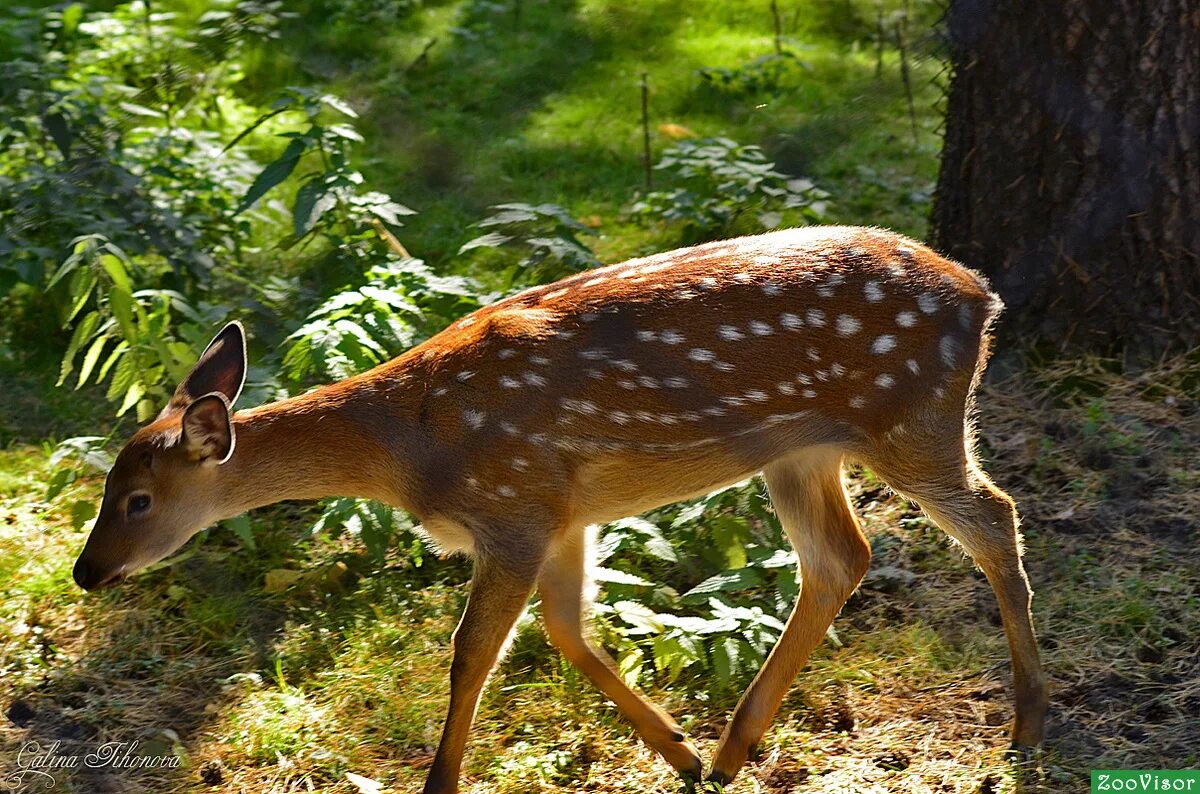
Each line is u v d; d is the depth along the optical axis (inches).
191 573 388.8
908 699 335.9
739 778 315.3
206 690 350.9
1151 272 436.1
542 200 592.4
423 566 394.0
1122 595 352.8
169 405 323.3
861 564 321.7
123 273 414.0
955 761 312.7
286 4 751.1
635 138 641.6
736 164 546.0
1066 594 357.4
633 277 310.3
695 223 541.0
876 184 579.5
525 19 750.5
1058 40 430.3
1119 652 337.7
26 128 544.7
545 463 299.9
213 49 492.1
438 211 589.0
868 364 304.0
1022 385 438.3
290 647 364.2
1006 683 337.4
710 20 751.1
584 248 473.4
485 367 302.4
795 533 323.6
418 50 721.0
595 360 300.4
